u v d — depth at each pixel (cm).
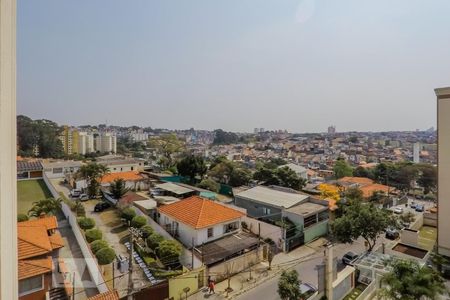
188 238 1455
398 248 1518
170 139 6894
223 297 1151
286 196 2114
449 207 1360
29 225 1104
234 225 1584
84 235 1338
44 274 866
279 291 1064
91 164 2164
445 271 1218
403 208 2694
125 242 1466
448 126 1349
